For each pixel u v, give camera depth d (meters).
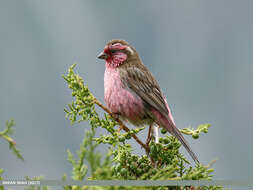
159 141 5.38
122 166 4.86
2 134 3.56
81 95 5.33
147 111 6.90
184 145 5.45
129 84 7.05
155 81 7.29
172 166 4.61
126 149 4.95
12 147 3.58
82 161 3.44
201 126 5.62
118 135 5.11
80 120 5.29
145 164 4.94
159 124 6.82
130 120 7.10
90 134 3.30
